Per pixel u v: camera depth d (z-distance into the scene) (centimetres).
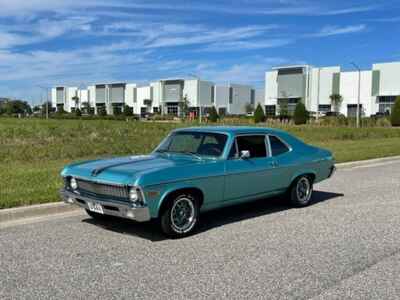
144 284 448
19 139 1984
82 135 2322
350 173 1336
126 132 2717
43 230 642
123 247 569
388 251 565
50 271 481
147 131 2906
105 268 492
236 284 450
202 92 12269
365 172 1360
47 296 417
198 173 626
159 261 517
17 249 554
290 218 742
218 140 697
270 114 10706
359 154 1744
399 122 5725
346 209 818
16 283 447
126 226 670
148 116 11275
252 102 13600
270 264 511
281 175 771
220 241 602
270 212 787
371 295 427
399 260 531
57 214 744
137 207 561
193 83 12231
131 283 450
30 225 669
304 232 653
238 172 683
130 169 600
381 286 450
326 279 466
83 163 675
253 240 609
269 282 456
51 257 526
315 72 9819
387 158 1722
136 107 13550
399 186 1092
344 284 454
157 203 580
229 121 7881
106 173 601
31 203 751
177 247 572
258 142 746
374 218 746
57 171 1106
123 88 13825
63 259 520
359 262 521
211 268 496
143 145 1944
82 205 632
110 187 593
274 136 780
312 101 9888
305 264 512
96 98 14550
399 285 453
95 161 680
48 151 1576
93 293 425
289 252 557
